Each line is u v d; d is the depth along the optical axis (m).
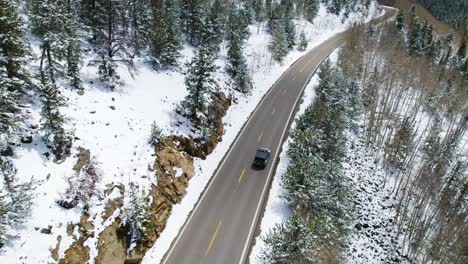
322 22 106.81
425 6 166.62
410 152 48.44
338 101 46.16
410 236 33.09
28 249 16.64
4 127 19.27
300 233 22.64
